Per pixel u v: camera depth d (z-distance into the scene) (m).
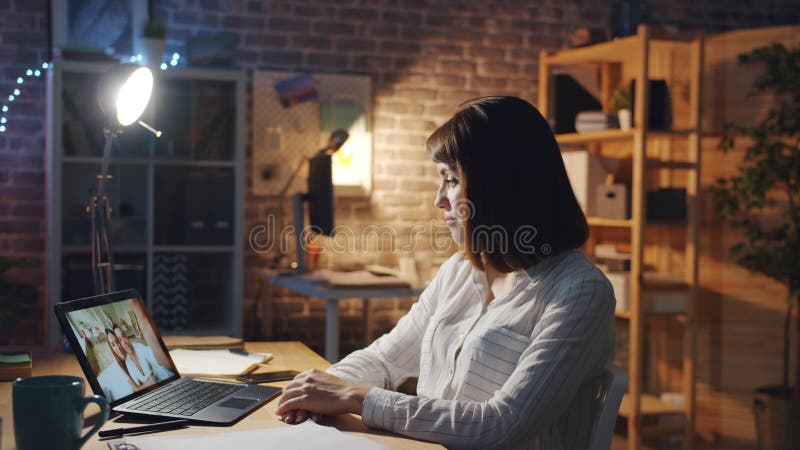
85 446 1.16
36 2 3.97
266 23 4.31
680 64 4.29
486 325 1.54
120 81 1.85
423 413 1.32
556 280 1.48
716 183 4.25
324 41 4.40
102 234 1.99
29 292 3.64
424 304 1.79
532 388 1.33
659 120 3.79
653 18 4.96
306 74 4.33
